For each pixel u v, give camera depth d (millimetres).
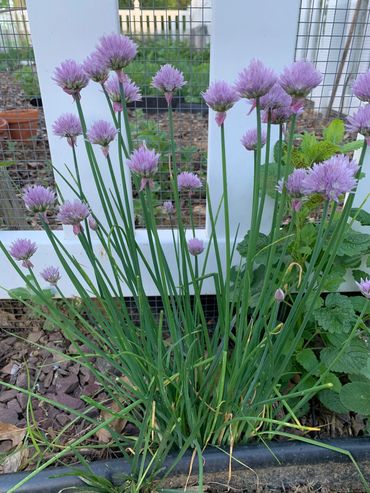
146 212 351
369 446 402
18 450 383
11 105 1079
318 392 439
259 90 262
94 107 492
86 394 499
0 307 622
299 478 409
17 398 496
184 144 1010
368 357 402
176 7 704
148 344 383
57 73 311
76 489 372
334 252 321
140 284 347
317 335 528
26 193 315
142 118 1056
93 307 378
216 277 397
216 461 391
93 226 376
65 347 569
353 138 677
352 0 761
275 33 460
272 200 547
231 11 446
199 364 358
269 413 408
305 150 461
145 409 375
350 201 298
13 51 619
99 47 300
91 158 351
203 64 746
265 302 372
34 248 353
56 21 446
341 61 626
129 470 379
